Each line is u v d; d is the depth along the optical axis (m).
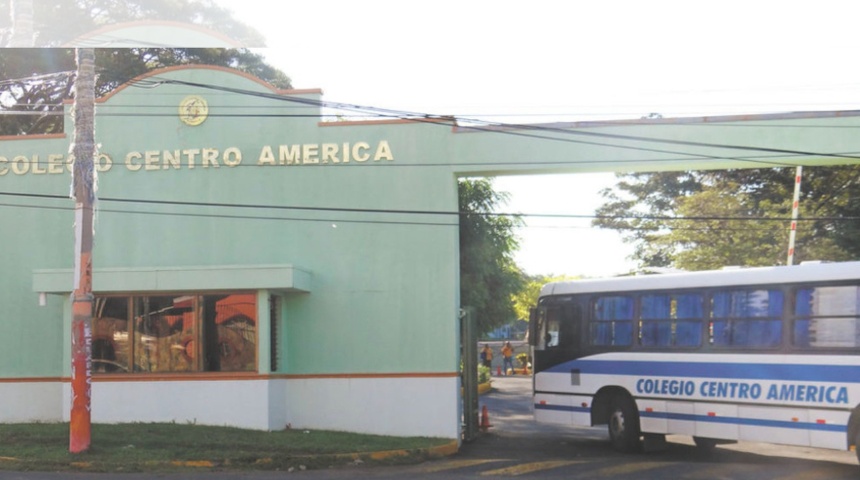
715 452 18.69
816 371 15.40
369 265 20.66
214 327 20.14
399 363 20.34
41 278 20.09
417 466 16.86
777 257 30.00
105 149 21.42
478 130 20.48
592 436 22.17
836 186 30.47
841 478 14.95
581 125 20.12
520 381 45.03
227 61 33.97
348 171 20.86
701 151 19.64
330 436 18.92
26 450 16.33
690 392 17.38
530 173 20.69
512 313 34.75
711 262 30.61
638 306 18.62
